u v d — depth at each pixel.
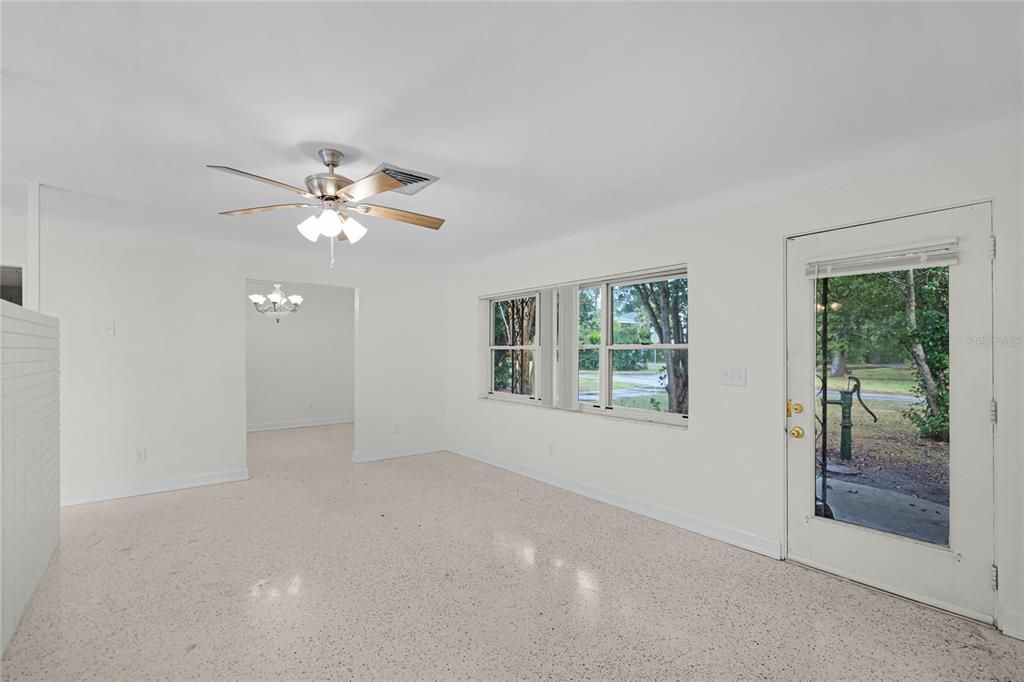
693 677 1.89
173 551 3.05
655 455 3.66
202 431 4.53
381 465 5.34
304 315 8.07
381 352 5.68
